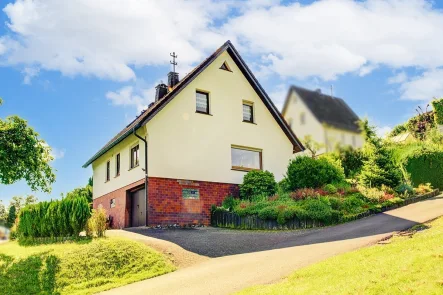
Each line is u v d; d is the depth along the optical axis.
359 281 6.96
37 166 15.12
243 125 23.23
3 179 14.59
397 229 12.43
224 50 22.86
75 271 11.24
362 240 11.56
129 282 10.77
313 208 16.66
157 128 20.05
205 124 21.69
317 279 7.82
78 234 14.62
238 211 18.45
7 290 10.23
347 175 21.69
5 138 14.41
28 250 13.33
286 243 13.40
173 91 20.39
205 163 21.23
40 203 15.44
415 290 5.92
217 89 22.61
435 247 8.34
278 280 8.60
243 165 22.94
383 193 19.84
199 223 20.22
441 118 26.64
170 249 13.18
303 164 20.17
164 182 19.73
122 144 23.14
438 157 23.12
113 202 23.77
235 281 9.21
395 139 26.23
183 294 8.79
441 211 14.92
